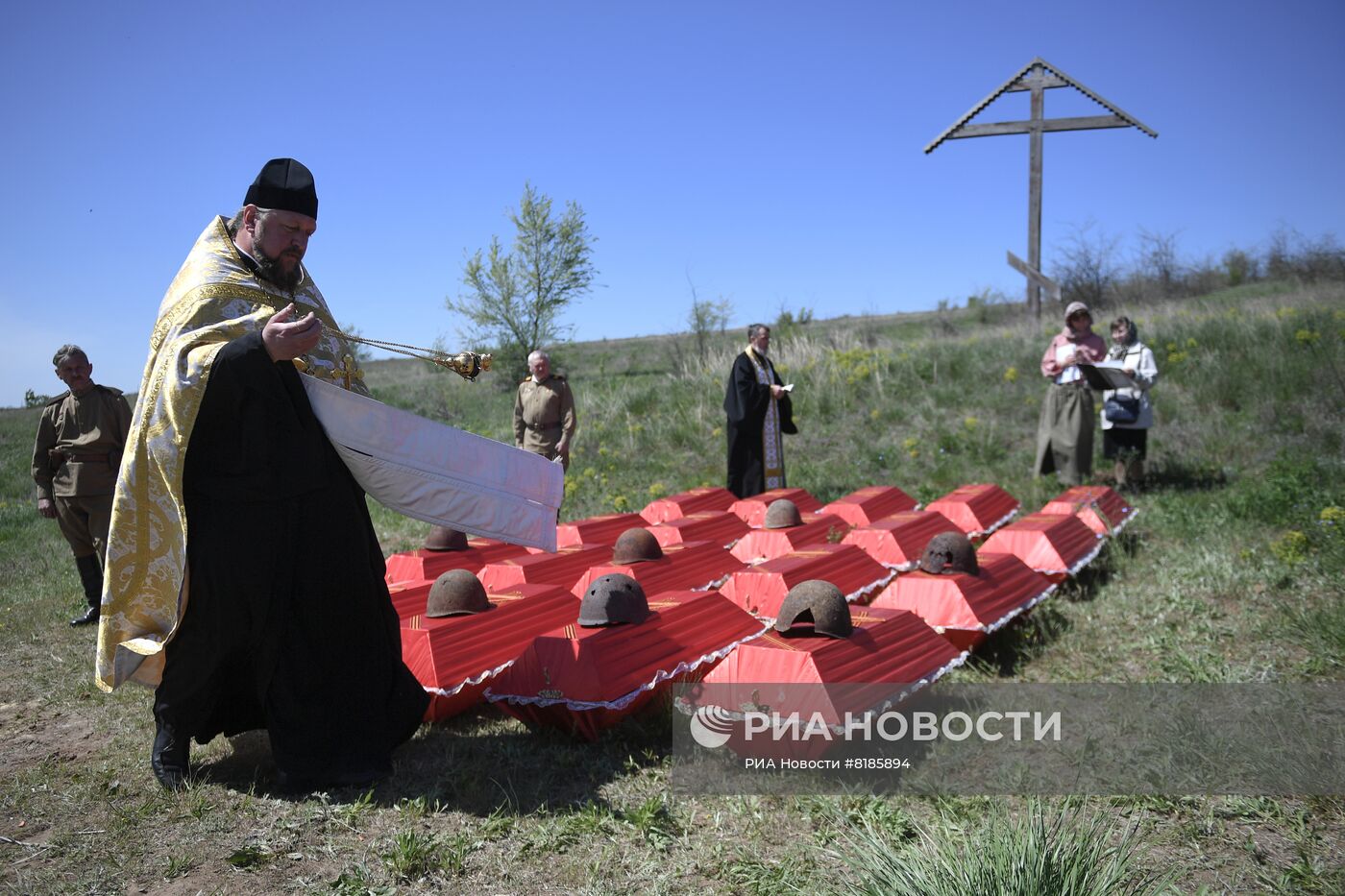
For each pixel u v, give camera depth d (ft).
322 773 13.61
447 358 14.71
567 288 82.48
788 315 81.05
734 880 11.03
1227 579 21.40
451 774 14.19
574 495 37.50
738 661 14.57
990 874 9.21
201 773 14.38
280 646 13.70
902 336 89.35
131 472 13.15
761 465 33.32
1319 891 10.34
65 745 15.99
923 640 15.87
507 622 17.35
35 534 37.04
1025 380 46.70
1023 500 32.07
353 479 14.34
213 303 13.61
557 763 14.49
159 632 13.57
